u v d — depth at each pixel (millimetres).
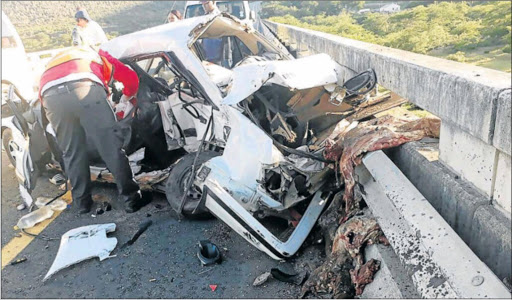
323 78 3844
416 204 2785
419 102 3418
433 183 3045
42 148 5293
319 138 4230
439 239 2469
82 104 4406
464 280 2170
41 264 4023
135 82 4941
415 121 3775
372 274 2916
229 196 3705
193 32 4684
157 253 3996
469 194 2631
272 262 3682
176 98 4828
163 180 4895
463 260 2270
